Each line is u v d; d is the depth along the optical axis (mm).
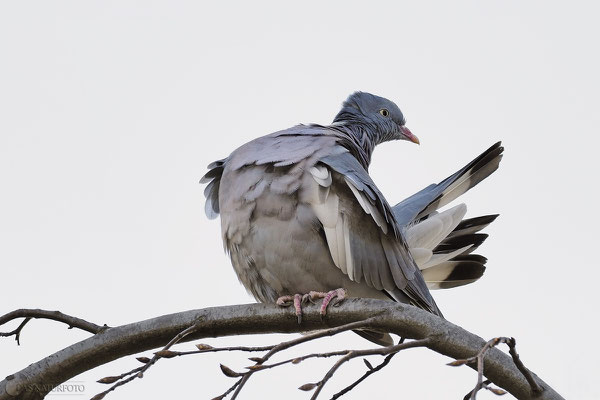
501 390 6109
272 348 6887
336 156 10453
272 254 10359
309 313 8891
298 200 10234
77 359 8352
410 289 10711
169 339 8531
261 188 10336
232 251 10797
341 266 10219
